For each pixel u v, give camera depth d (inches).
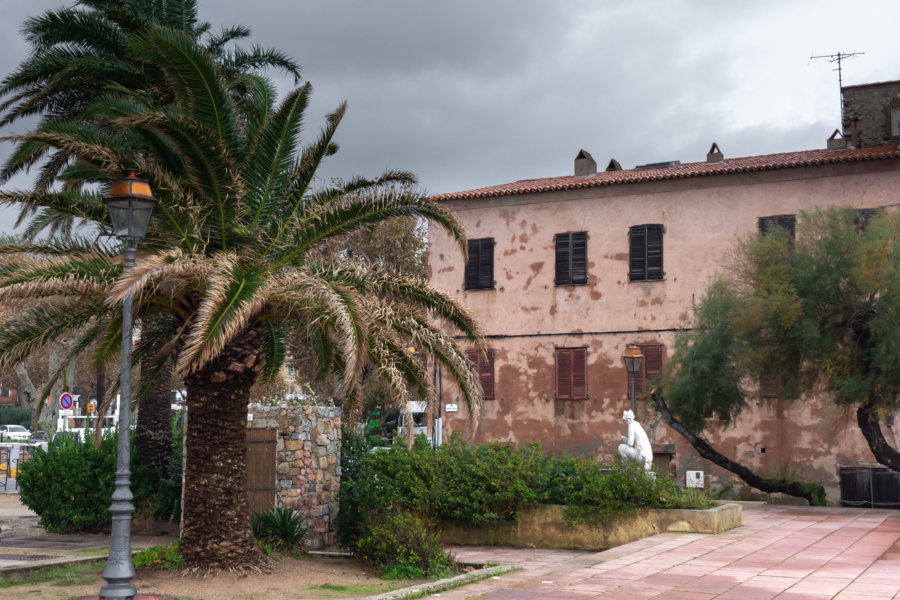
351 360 397.4
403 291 504.7
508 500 637.9
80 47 745.0
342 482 660.1
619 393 1118.4
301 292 438.0
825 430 1005.2
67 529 739.4
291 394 642.8
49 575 487.5
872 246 829.8
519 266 1193.4
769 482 991.0
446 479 652.7
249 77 703.7
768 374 909.2
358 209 486.3
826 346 845.8
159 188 440.8
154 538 697.0
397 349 481.1
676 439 1076.5
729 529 614.5
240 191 461.4
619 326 1129.4
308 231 483.5
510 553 605.9
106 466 740.0
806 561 458.6
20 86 728.3
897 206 947.3
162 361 563.5
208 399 470.0
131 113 479.8
